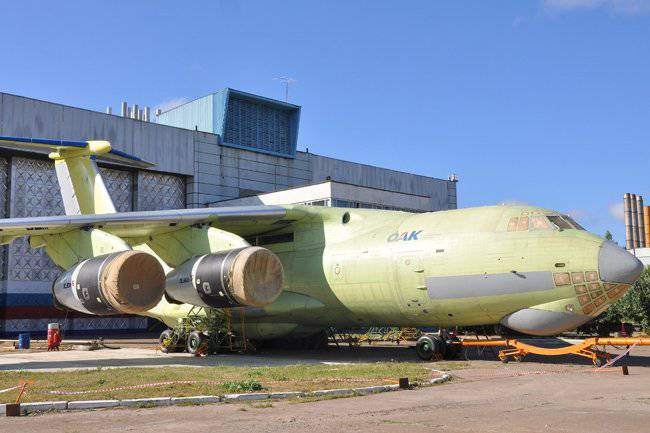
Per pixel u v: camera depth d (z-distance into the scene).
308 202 28.33
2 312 27.41
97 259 14.20
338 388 9.22
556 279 13.09
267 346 19.55
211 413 7.44
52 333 19.56
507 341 14.40
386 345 21.19
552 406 7.89
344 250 15.88
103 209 18.42
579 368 12.80
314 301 16.44
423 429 6.42
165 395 8.55
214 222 16.41
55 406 7.75
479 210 14.66
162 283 14.12
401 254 14.74
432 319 14.94
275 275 14.59
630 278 12.72
